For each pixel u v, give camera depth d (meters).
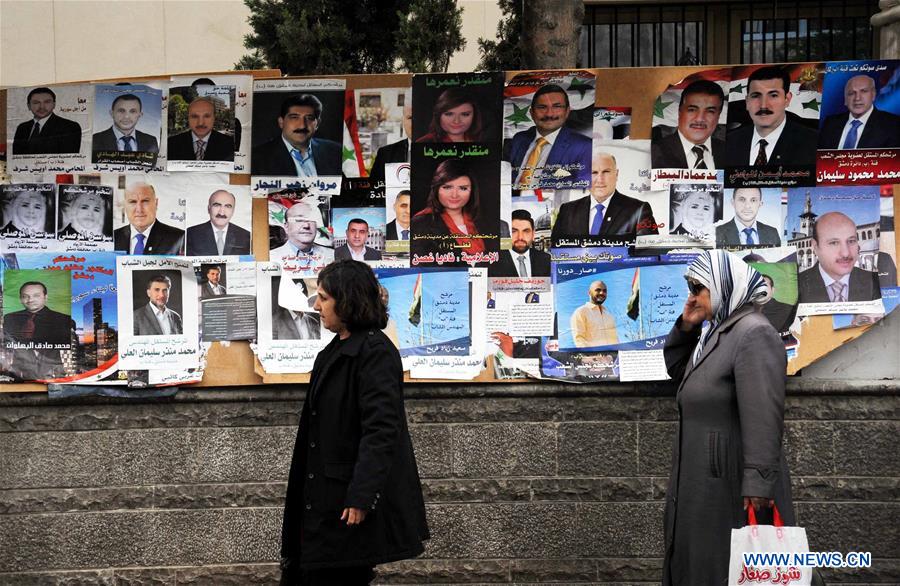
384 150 4.83
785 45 9.89
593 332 4.85
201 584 4.89
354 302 3.69
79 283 4.85
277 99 4.82
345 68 7.72
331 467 3.63
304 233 4.86
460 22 8.03
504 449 4.89
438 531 4.90
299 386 4.89
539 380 4.86
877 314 4.78
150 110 4.84
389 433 3.56
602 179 4.81
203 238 4.87
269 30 7.97
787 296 4.79
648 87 4.78
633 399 4.86
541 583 4.88
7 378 4.84
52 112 4.84
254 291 4.87
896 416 4.83
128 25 10.03
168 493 4.90
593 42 10.11
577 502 4.88
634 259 4.83
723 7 10.01
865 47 9.82
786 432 4.86
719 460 3.75
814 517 4.84
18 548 4.88
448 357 4.85
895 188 4.78
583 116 4.79
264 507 4.90
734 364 3.75
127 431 4.89
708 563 3.74
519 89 4.79
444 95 4.80
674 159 4.80
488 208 4.83
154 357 4.86
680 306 4.82
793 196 4.80
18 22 9.97
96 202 4.85
